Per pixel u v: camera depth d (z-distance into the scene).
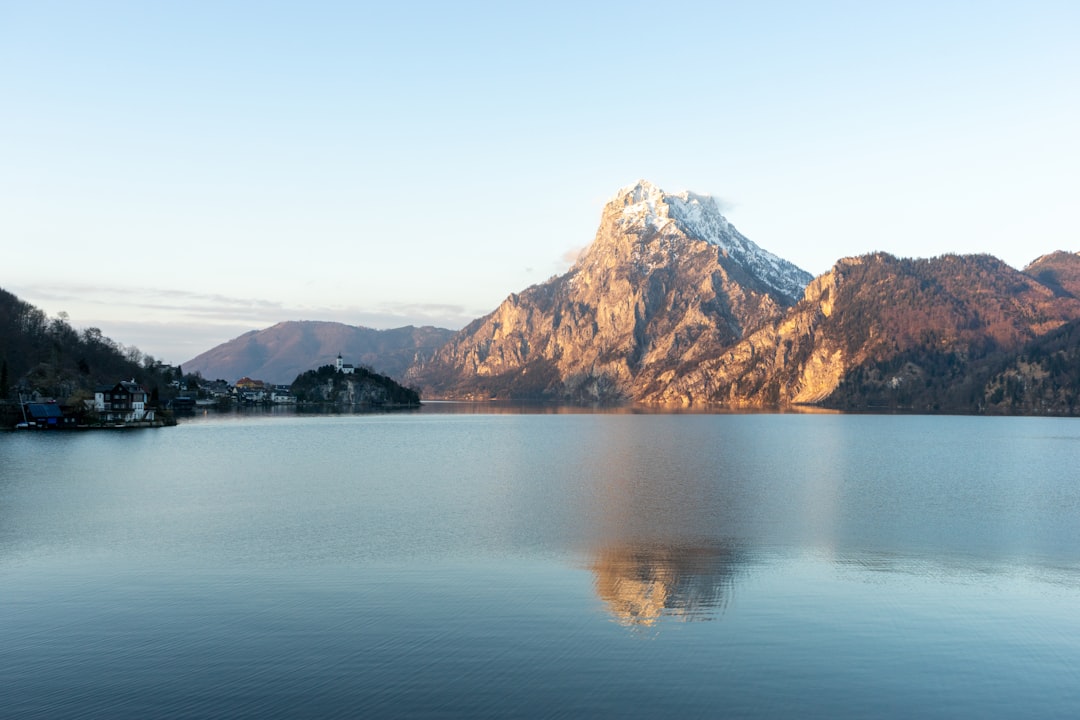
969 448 180.00
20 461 133.75
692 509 84.06
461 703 33.91
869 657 39.28
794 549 63.66
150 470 120.62
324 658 38.66
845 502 90.25
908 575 55.31
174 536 67.81
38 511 81.19
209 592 49.84
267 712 33.09
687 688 35.53
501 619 44.59
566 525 73.88
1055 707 34.12
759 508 85.25
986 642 41.56
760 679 36.59
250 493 95.88
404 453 158.00
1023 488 104.81
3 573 54.59
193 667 37.59
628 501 90.31
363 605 47.06
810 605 47.75
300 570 55.50
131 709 33.38
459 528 72.06
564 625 43.62
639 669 37.50
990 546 65.62
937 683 36.38
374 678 36.38
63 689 35.25
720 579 53.62
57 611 45.91
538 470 125.75
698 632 42.72
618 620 44.56
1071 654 39.94
